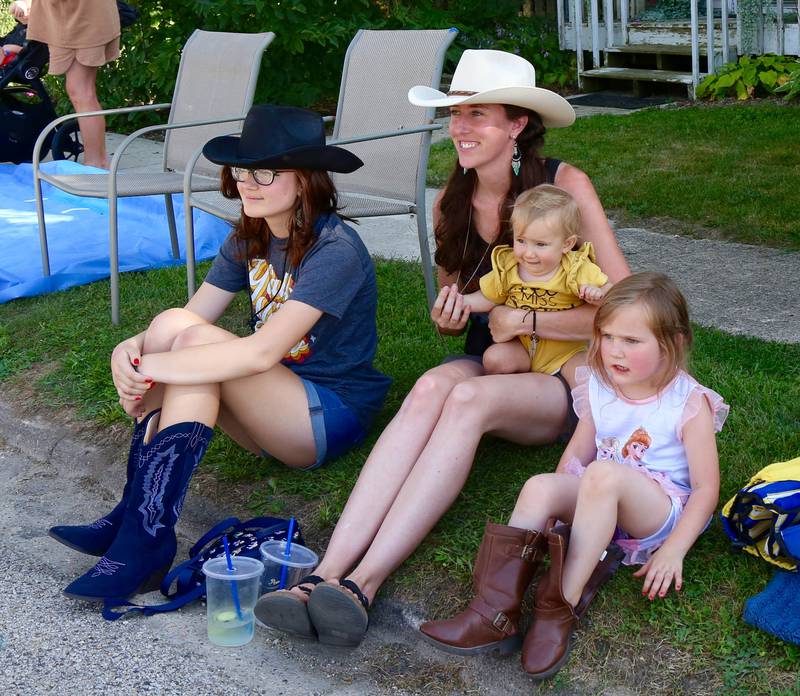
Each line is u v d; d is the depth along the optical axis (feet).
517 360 10.36
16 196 22.88
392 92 15.01
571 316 10.01
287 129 10.14
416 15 34.73
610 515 8.38
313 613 8.70
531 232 9.77
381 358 13.91
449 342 14.34
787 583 8.39
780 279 16.46
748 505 8.64
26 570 10.57
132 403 10.13
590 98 33.99
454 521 10.06
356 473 11.03
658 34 34.22
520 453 11.12
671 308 8.68
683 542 8.48
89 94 24.44
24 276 17.76
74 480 12.55
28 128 26.08
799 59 30.78
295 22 30.27
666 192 21.24
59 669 8.96
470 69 10.46
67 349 15.12
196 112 17.87
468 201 10.85
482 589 8.54
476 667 8.66
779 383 12.34
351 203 14.71
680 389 8.93
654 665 8.14
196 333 10.11
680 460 8.98
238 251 11.14
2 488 12.46
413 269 17.58
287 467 11.47
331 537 9.93
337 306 10.23
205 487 11.41
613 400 9.18
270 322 10.00
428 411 9.65
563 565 8.32
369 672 8.83
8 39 26.37
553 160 10.79
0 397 14.12
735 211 19.72
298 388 10.49
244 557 9.41
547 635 8.29
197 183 16.66
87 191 15.90
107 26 23.89
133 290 17.15
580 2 34.76
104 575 9.59
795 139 24.53
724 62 31.50
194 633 9.44
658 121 28.07
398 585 9.36
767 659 8.02
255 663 9.00
